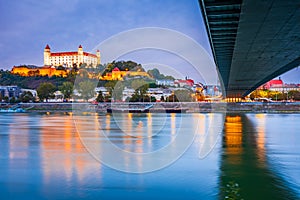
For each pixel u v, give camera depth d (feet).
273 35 89.51
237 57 125.39
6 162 69.82
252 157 74.18
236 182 53.57
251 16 71.97
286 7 65.62
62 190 50.29
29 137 115.24
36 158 74.28
